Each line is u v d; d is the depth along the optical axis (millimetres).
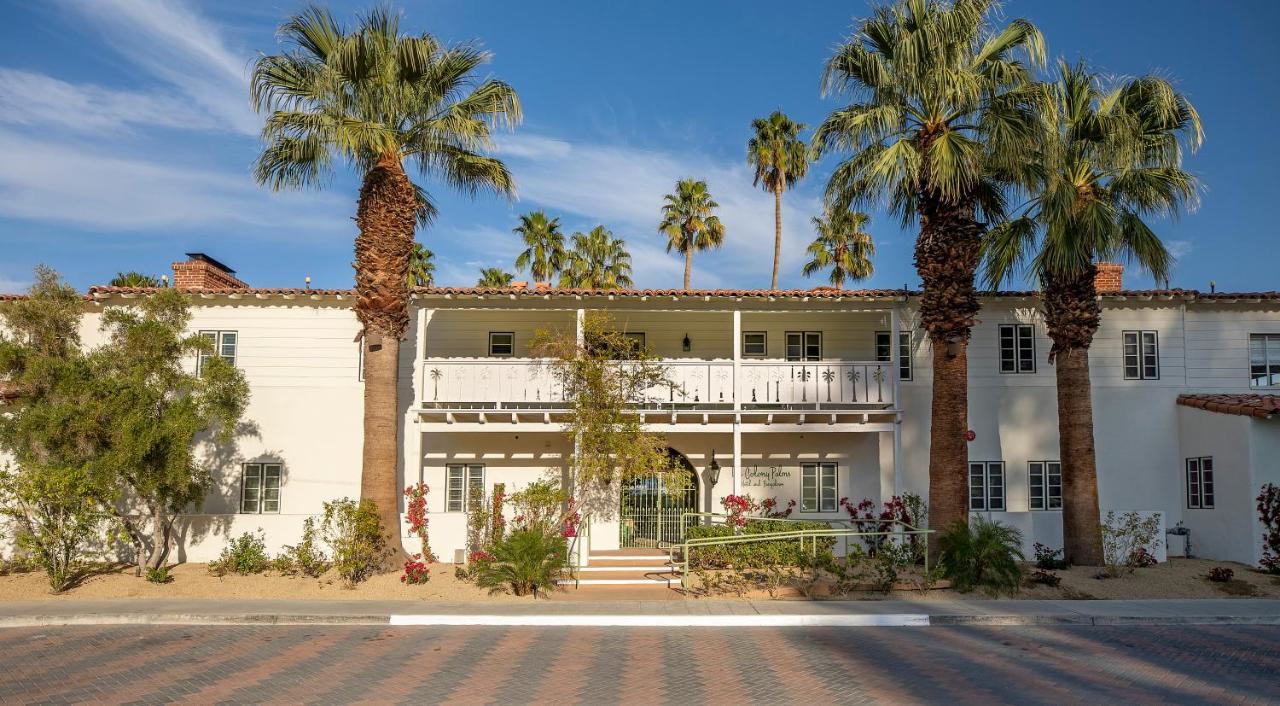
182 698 8250
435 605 13461
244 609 13008
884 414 18469
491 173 16688
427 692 8508
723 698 8297
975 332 19672
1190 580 15180
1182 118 16281
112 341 15859
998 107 15289
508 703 8109
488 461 19781
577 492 17656
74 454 14531
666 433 19453
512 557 14156
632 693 8492
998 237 17531
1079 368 16547
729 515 17312
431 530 17750
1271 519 16406
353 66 15234
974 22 14977
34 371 14641
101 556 17344
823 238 40031
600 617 12609
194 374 18578
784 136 38500
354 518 14961
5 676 9156
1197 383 19547
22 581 15102
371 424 15719
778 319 20234
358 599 14023
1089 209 15547
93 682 8891
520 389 18062
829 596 14141
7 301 17078
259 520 17547
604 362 17062
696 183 39750
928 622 12555
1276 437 17062
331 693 8461
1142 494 19172
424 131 16109
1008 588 14203
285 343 19109
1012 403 19531
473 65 16406
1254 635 11664
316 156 15602
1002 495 19312
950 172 14562
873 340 20188
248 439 18844
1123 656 10211
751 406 18734
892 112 15062
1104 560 16438
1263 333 19688
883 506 19391
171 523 16547
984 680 8992
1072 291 16531
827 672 9375
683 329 20188
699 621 12500
